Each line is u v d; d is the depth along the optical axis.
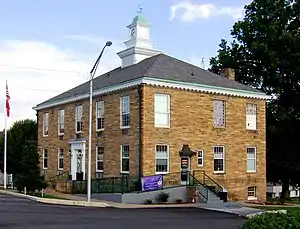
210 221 22.06
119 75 39.06
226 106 38.03
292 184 53.34
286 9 49.69
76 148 41.16
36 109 48.75
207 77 38.44
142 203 31.91
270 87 50.81
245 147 38.97
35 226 18.55
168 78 34.94
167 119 34.75
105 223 20.16
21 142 57.50
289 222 12.19
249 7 52.81
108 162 36.84
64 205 28.67
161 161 34.22
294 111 49.50
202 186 34.25
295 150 49.38
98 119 38.47
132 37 42.50
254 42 49.38
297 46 46.97
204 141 36.44
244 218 23.69
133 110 34.50
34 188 34.47
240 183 38.31
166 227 19.36
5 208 25.38
